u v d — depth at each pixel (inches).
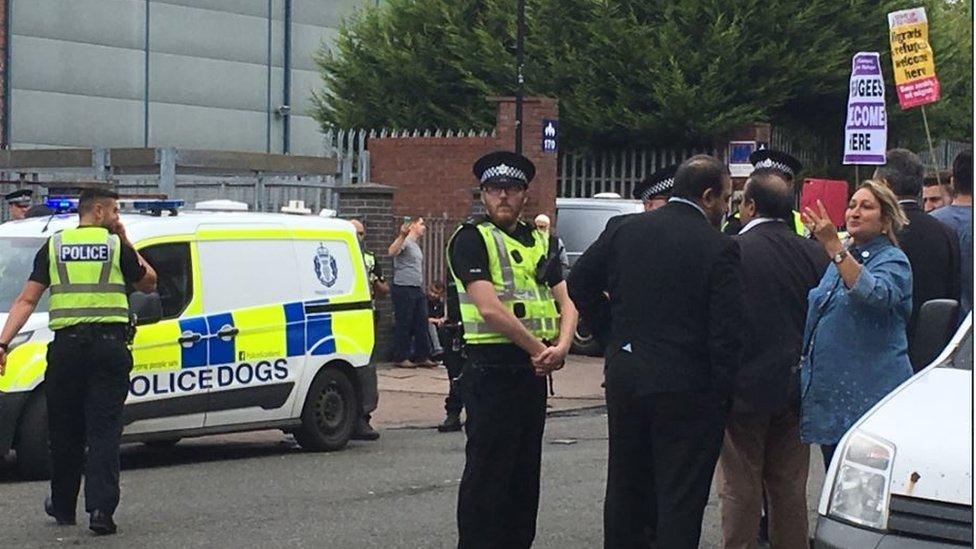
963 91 1150.3
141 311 396.2
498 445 287.1
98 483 339.6
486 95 1034.1
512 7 1027.9
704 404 259.0
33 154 771.4
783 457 294.7
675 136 978.1
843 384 278.2
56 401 343.9
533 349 282.7
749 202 294.7
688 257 259.1
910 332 310.8
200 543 331.6
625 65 968.3
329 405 494.0
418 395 652.1
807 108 1060.5
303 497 393.4
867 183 283.4
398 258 732.7
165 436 442.9
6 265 441.7
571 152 1015.0
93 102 1208.2
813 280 288.4
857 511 211.5
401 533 344.2
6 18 1148.5
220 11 1293.1
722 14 948.6
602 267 270.1
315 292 490.0
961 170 336.8
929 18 1071.0
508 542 294.8
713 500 389.4
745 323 258.7
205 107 1284.4
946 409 219.8
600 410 620.7
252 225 474.0
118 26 1224.2
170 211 462.6
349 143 821.9
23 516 362.0
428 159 904.9
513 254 290.2
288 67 1347.2
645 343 260.8
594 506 376.2
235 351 461.1
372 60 1128.8
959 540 201.2
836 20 986.7
